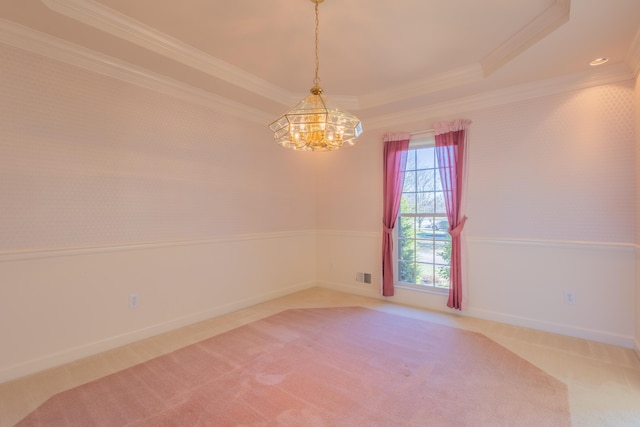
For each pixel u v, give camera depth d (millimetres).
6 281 2242
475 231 3533
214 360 2549
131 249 2895
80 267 2590
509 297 3348
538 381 2217
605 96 2844
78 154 2582
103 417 1844
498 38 2572
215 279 3596
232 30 2461
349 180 4617
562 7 2105
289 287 4555
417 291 4004
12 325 2266
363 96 3828
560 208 3059
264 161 4172
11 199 2268
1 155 2229
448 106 3684
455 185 3582
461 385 2176
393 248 4195
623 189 2773
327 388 2145
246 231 3943
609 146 2828
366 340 2938
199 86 3266
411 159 4105
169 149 3174
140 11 2227
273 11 2221
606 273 2857
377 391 2109
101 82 2707
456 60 2959
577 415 1849
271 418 1838
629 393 2064
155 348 2771
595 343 2848
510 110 3305
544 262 3150
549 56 2590
